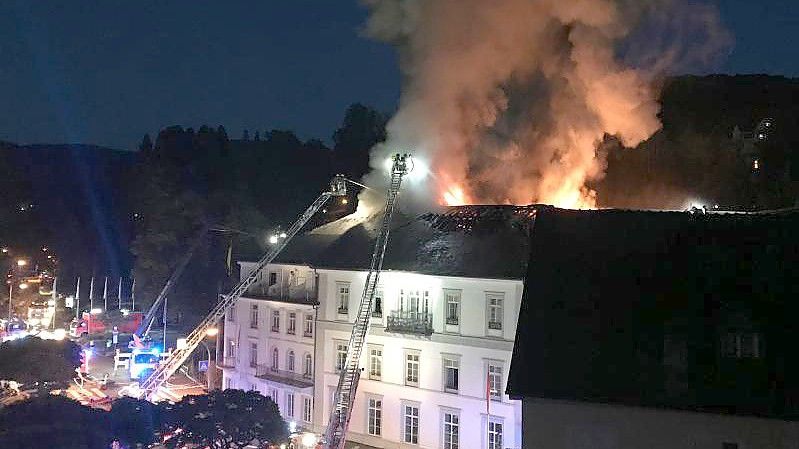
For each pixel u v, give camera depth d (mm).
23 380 40062
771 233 27531
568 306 27047
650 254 28094
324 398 48594
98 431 26922
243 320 56812
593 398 24172
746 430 22844
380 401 45750
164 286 89375
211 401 30734
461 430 42156
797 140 93812
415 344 44469
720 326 24922
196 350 70438
